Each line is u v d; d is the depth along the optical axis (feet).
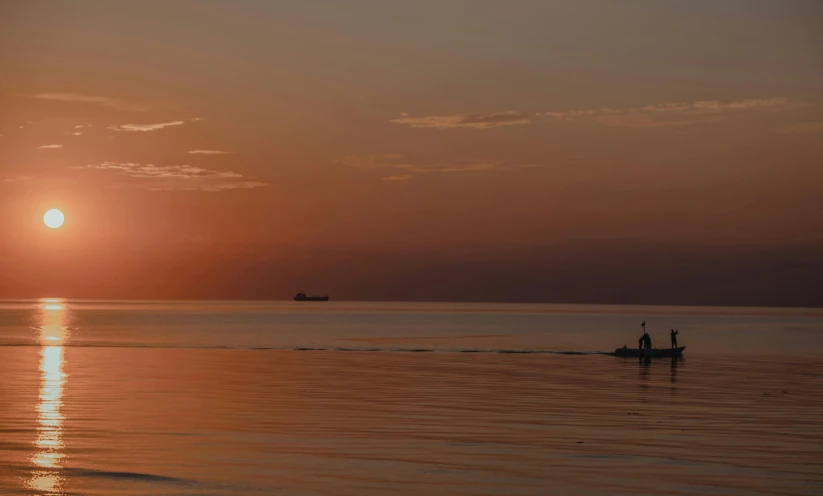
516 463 69.10
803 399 115.44
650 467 67.97
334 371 157.69
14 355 194.49
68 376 139.74
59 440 76.74
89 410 96.78
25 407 98.53
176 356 196.65
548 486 61.41
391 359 195.21
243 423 88.48
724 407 105.91
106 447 73.67
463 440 79.51
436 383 134.92
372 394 117.70
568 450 74.90
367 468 66.54
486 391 123.13
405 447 75.56
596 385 134.62
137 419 90.22
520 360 196.75
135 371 151.53
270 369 160.86
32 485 59.21
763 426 89.76
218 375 145.59
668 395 120.06
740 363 194.29
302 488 59.72
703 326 510.99
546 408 103.60
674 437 82.17
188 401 106.73
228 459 69.26
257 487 59.72
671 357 215.31
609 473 65.72
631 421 92.63
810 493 60.08
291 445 75.97
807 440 80.94
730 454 73.56
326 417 93.71
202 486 59.77
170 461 68.08
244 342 269.44
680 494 59.47
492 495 58.65
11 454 69.92
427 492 59.21
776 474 65.77
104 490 58.13
